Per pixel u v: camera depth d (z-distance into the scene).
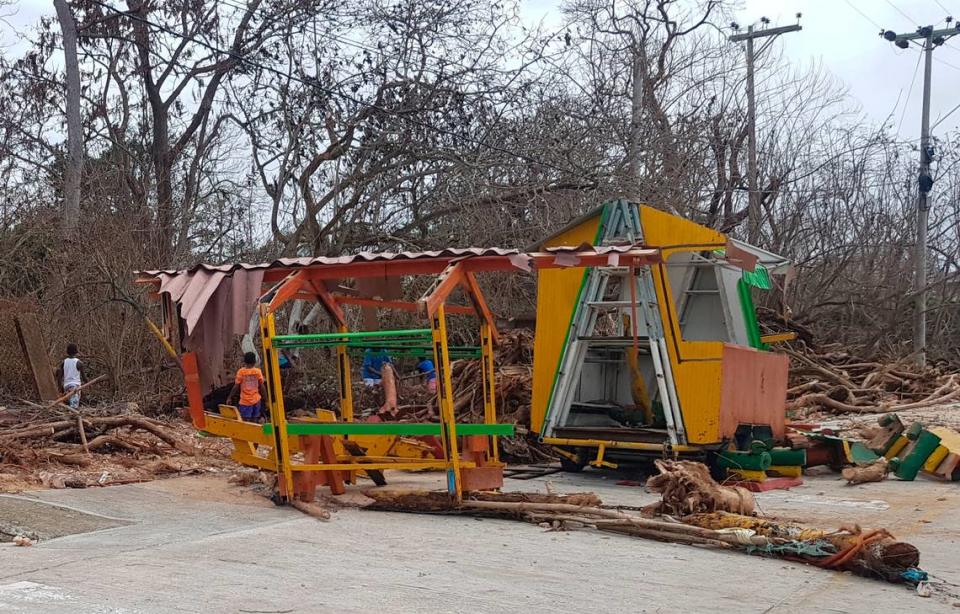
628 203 12.23
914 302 26.02
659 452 11.78
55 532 7.64
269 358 9.02
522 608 5.78
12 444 10.94
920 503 10.40
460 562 6.97
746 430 11.87
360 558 7.02
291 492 9.02
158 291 9.91
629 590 6.27
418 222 22.47
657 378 11.64
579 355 12.48
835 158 27.17
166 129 27.67
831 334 26.38
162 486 10.01
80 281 19.14
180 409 16.48
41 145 25.70
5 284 20.06
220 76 27.45
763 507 10.02
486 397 9.70
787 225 26.38
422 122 22.30
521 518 8.66
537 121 22.39
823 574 6.98
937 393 20.33
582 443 12.09
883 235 29.22
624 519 8.10
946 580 6.85
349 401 10.69
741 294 13.48
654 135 23.34
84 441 11.64
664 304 11.79
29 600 5.60
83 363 18.09
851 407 18.80
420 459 9.93
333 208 23.23
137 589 5.93
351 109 22.69
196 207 25.42
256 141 24.47
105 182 23.31
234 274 9.42
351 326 20.03
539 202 21.20
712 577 6.73
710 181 24.36
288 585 6.16
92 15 26.36
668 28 26.47
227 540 7.50
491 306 19.75
